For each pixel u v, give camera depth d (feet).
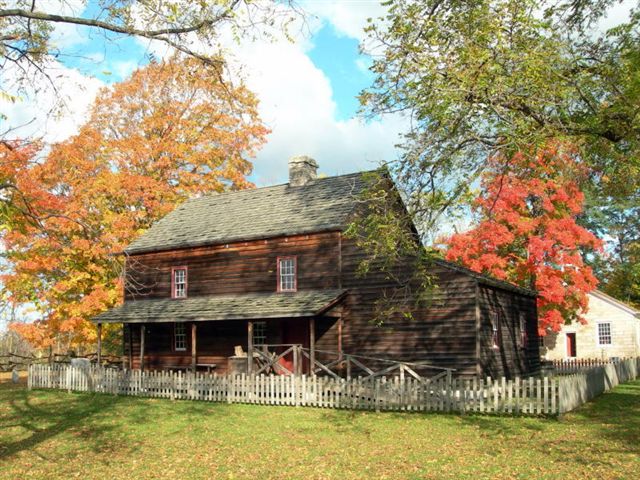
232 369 83.46
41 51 39.40
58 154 94.32
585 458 40.04
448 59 48.24
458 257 100.37
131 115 123.34
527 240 103.14
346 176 95.66
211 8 37.45
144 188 110.11
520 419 55.98
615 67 53.72
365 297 79.15
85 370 86.94
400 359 75.20
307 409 66.54
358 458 42.52
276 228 88.02
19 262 88.17
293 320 86.07
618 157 58.08
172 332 97.35
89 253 95.71
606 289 181.78
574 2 57.41
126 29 36.94
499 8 48.96
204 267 94.94
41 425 59.36
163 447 48.26
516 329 87.45
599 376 75.25
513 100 48.14
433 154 50.29
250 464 41.88
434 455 42.65
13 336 171.73
